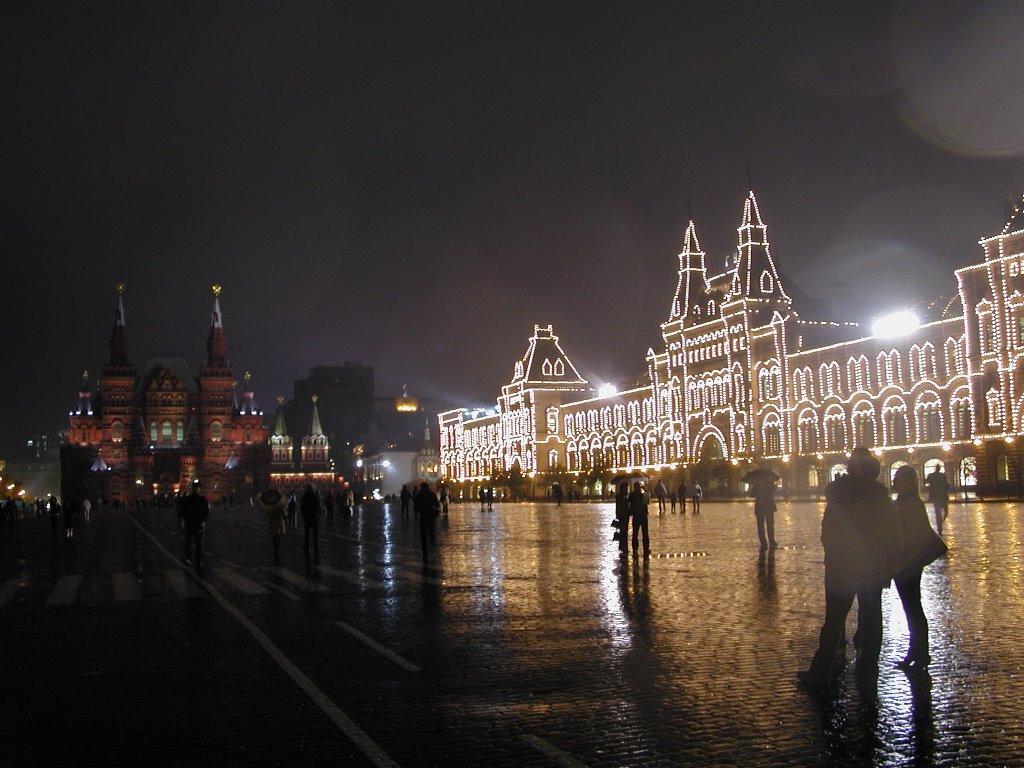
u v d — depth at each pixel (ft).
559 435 604.90
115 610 79.46
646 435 520.42
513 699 44.68
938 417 343.87
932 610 66.03
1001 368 316.40
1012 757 34.88
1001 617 62.85
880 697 43.16
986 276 324.39
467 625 66.74
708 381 465.88
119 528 264.31
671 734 38.42
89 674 52.75
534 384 602.85
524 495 590.96
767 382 424.87
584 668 50.93
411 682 48.85
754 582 84.69
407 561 120.88
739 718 40.37
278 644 60.85
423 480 115.34
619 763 35.04
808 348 416.87
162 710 44.27
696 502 253.24
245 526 261.85
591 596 79.51
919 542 48.93
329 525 242.37
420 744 37.93
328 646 59.72
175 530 244.01
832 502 46.47
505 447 640.99
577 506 377.30
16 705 45.62
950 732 37.86
